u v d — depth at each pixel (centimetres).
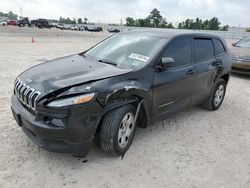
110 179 279
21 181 266
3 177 270
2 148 322
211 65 464
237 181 293
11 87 585
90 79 285
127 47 390
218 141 388
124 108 304
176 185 278
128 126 323
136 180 281
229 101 606
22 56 1070
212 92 496
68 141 267
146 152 339
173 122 448
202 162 326
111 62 366
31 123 268
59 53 1258
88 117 269
